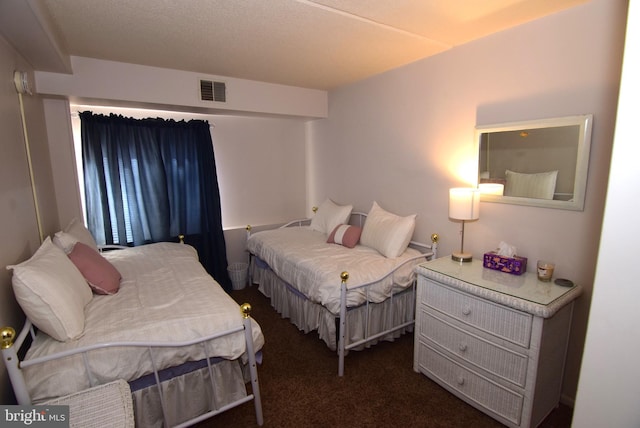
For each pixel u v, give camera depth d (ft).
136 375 4.82
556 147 6.21
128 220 10.57
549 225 6.47
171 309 5.68
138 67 9.19
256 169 13.29
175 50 8.05
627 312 2.62
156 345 4.72
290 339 8.80
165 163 10.99
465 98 7.82
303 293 8.43
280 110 11.73
